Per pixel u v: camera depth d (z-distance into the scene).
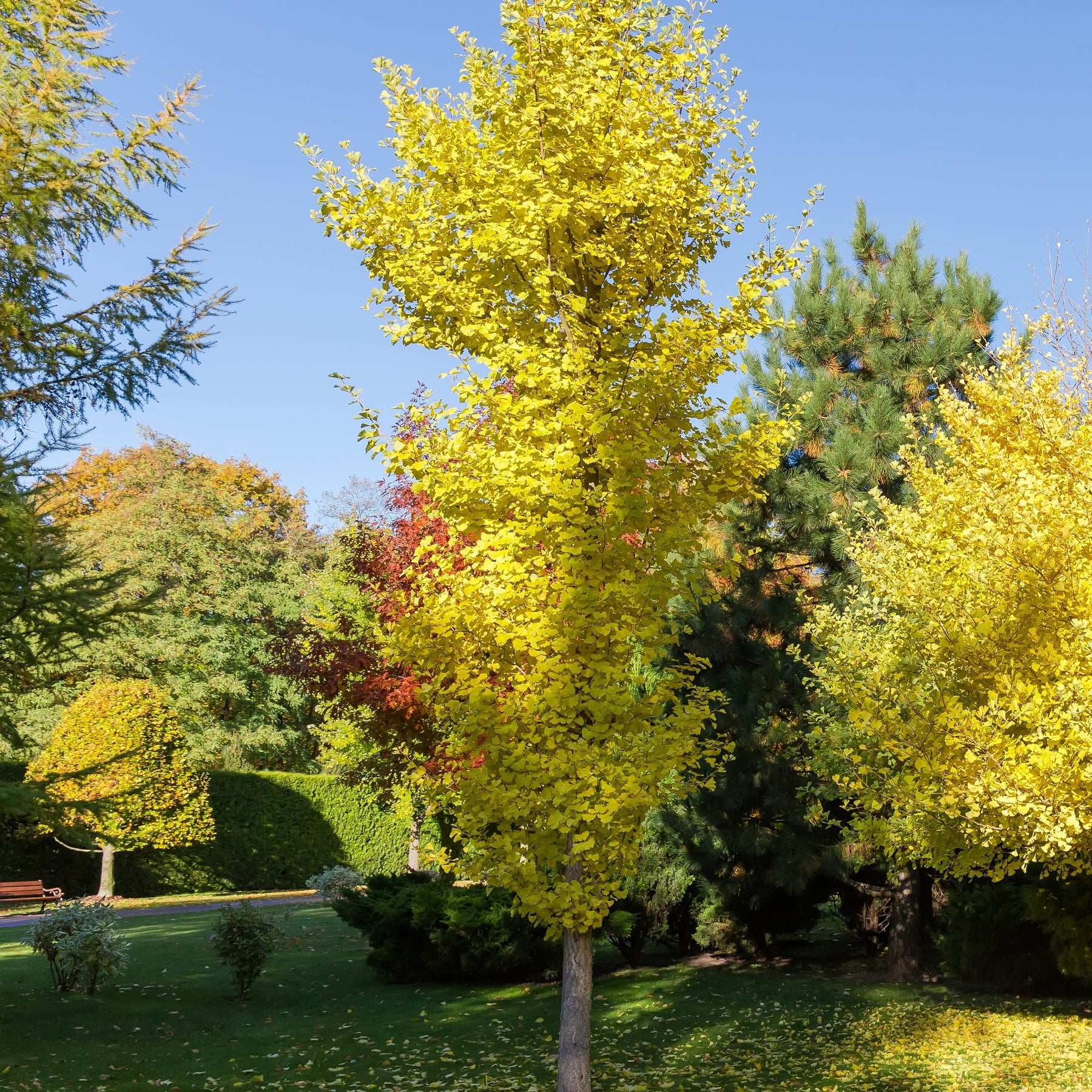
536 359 5.30
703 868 10.96
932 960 11.41
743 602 11.05
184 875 20.62
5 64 6.33
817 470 11.59
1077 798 5.55
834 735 8.58
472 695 4.96
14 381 6.46
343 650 8.81
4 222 6.27
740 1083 6.46
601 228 5.89
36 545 5.74
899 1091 6.10
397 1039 7.94
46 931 9.41
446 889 11.02
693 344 5.34
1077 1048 7.01
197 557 27.55
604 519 5.04
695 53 5.93
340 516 35.81
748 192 6.00
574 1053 5.20
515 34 5.70
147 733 18.98
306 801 22.67
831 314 12.08
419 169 5.92
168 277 6.72
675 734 5.02
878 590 8.21
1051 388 6.75
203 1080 6.62
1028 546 5.75
